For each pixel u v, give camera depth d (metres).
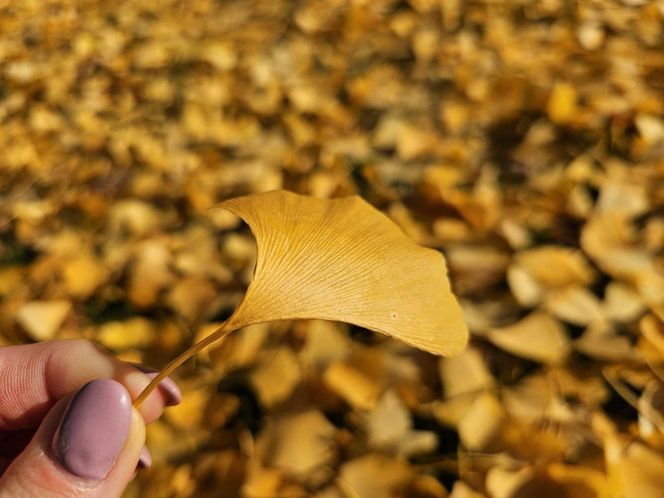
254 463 0.16
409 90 0.31
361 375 0.17
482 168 0.24
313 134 0.29
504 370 0.17
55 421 0.10
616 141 0.24
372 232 0.09
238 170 0.28
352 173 0.25
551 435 0.15
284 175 0.26
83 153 0.32
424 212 0.23
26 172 0.32
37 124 0.35
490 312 0.18
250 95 0.33
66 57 0.42
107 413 0.10
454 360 0.17
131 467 0.11
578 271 0.19
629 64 0.29
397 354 0.17
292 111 0.31
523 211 0.22
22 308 0.21
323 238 0.08
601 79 0.28
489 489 0.14
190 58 0.38
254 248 0.23
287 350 0.18
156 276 0.22
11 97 0.38
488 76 0.30
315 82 0.33
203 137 0.31
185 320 0.20
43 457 0.10
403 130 0.27
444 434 0.16
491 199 0.22
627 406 0.16
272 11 0.42
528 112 0.27
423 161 0.26
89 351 0.13
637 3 0.34
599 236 0.20
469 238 0.21
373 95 0.31
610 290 0.18
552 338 0.17
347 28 0.37
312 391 0.17
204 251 0.23
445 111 0.28
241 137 0.30
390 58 0.33
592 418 0.15
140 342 0.20
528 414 0.15
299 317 0.08
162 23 0.45
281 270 0.08
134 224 0.25
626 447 0.15
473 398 0.16
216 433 0.17
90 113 0.35
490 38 0.33
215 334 0.08
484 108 0.28
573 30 0.32
